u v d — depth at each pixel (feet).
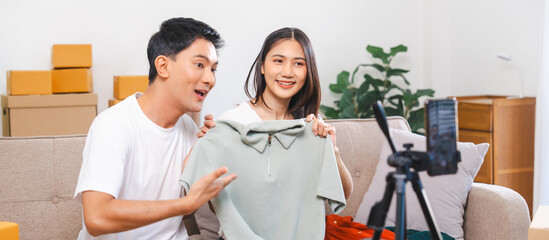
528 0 12.87
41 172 6.30
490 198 6.64
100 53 13.16
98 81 13.20
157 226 5.35
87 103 11.69
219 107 14.33
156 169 5.25
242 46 14.39
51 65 12.46
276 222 5.60
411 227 6.98
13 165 6.21
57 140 6.46
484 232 6.66
